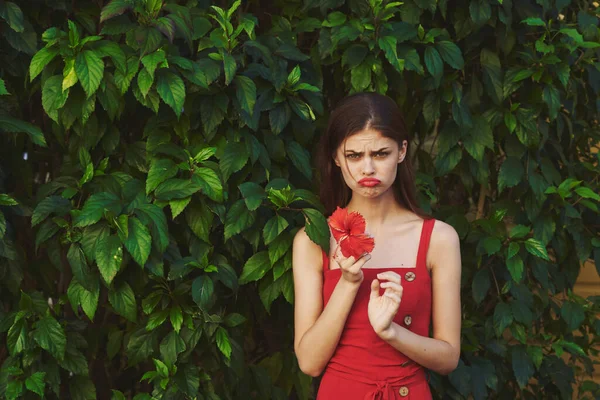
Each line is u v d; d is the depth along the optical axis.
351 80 1.96
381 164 1.65
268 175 1.89
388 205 1.78
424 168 2.30
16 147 1.93
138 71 1.76
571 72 2.16
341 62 2.02
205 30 1.85
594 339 2.45
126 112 1.96
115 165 1.95
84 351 2.11
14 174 1.94
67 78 1.67
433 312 1.74
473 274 2.19
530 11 2.10
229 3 2.08
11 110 1.90
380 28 1.96
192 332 1.86
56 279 2.12
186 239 1.92
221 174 1.84
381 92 1.97
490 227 2.11
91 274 1.78
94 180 1.84
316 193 2.08
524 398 2.31
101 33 1.77
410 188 1.81
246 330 2.15
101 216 1.70
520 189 2.20
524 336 2.12
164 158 1.85
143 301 1.84
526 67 2.10
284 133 1.98
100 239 1.69
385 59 2.02
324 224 1.75
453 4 2.12
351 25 1.95
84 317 2.13
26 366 1.83
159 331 1.92
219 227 1.95
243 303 2.11
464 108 2.09
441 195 2.40
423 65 2.05
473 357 2.17
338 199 1.88
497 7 2.05
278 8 2.17
